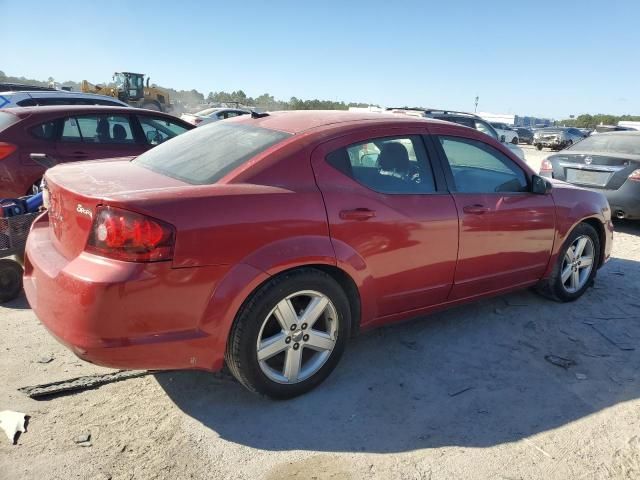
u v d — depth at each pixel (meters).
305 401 3.14
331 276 3.19
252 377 2.93
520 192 4.21
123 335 2.54
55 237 3.01
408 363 3.63
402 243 3.39
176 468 2.56
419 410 3.09
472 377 3.47
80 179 3.00
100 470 2.52
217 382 3.31
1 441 2.69
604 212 4.90
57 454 2.61
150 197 2.60
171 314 2.62
